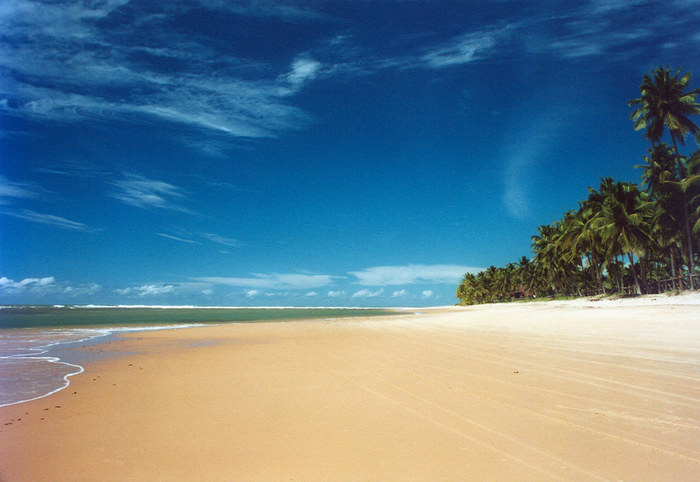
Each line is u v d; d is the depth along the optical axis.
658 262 62.84
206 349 16.47
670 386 7.12
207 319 54.81
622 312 23.59
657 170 43.59
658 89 40.06
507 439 5.03
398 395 7.44
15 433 5.81
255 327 31.08
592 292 77.81
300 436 5.45
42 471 4.47
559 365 9.45
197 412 6.79
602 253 52.12
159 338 22.27
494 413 6.11
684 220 40.41
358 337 19.56
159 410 6.98
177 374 10.55
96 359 13.73
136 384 9.31
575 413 5.92
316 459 4.64
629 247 43.53
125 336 23.91
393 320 37.16
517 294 120.25
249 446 5.13
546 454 4.52
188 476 4.28
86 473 4.41
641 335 13.59
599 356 10.33
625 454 4.44
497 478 3.97
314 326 30.52
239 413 6.67
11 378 10.24
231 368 11.31
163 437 5.56
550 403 6.47
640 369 8.56
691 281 37.09
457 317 36.50
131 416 6.63
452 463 4.38
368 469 4.30
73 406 7.36
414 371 9.66
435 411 6.34
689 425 5.24
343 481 4.03
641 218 42.84
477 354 11.84
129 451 5.05
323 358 12.59
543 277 90.50
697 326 14.60
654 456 4.36
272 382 9.15
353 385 8.48
